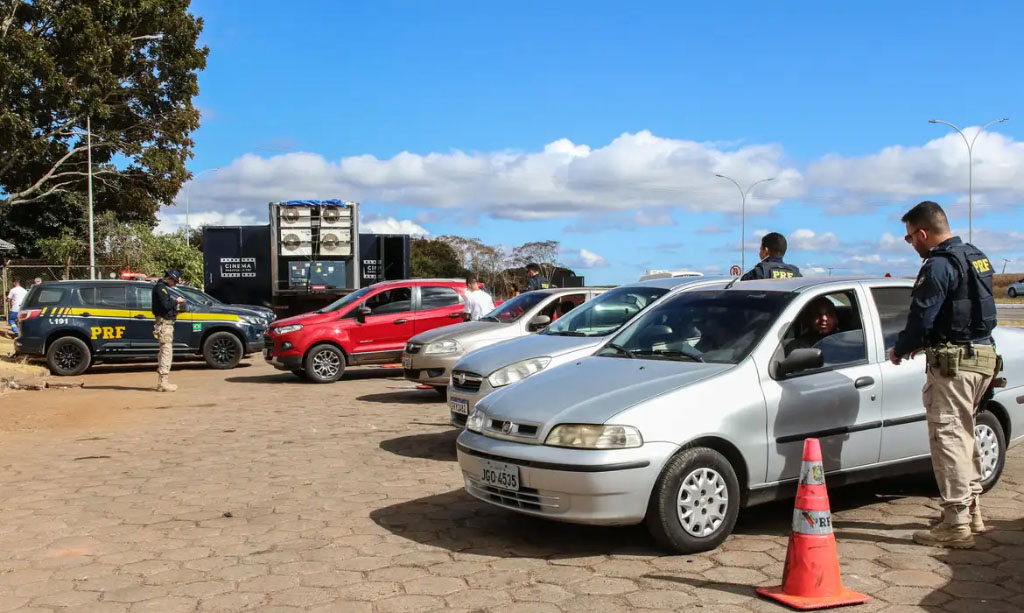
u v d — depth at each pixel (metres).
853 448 5.53
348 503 6.36
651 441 4.82
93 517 6.05
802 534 4.23
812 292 5.79
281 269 20.80
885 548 5.02
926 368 5.23
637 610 4.15
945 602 4.20
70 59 28.22
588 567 4.80
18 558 5.14
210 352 17.80
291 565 4.95
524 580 4.62
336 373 14.85
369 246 21.84
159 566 4.96
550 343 8.23
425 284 15.49
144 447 8.84
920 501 6.09
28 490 6.91
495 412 5.41
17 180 32.81
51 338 16.59
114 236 40.16
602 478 4.75
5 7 26.66
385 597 4.41
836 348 5.67
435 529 5.65
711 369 5.30
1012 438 6.36
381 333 15.02
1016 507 5.85
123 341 17.02
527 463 4.98
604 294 9.20
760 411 5.15
